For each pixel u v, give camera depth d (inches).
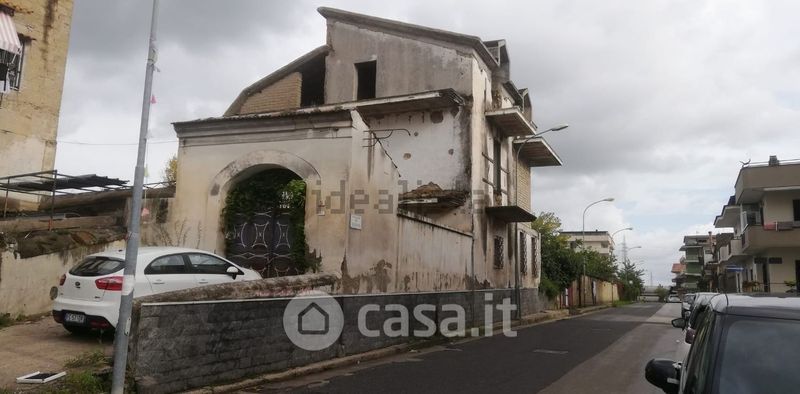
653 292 4303.6
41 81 693.3
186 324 311.4
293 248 487.8
